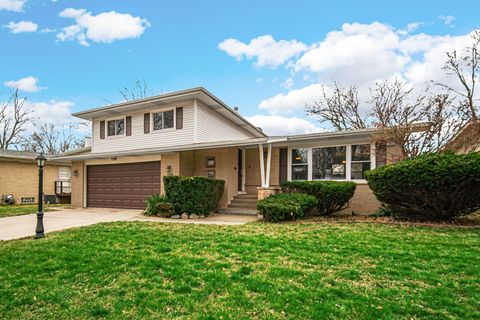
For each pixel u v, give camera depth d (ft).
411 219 26.68
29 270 13.66
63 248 17.39
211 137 43.45
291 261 14.43
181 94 38.24
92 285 11.88
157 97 39.70
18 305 10.32
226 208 37.09
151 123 43.01
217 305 9.93
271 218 27.61
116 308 9.92
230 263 14.20
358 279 12.00
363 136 32.50
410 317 8.98
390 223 25.38
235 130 52.37
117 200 42.96
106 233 21.86
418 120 35.63
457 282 11.48
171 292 11.04
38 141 93.97
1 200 53.98
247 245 17.62
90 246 17.83
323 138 33.32
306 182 31.81
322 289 11.00
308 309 9.51
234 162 39.63
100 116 47.83
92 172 45.65
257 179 40.47
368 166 32.78
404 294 10.50
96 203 44.86
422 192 23.57
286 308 9.61
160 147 39.65
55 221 29.53
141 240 19.31
